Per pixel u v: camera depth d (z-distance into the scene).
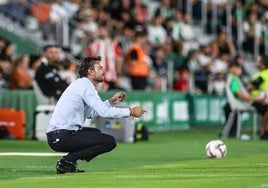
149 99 59.19
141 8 72.56
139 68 60.41
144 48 65.19
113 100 28.27
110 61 59.00
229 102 51.78
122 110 27.42
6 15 64.69
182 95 64.31
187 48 74.06
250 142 48.19
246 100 51.00
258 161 33.47
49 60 47.12
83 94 27.89
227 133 52.59
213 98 67.31
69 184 24.38
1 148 40.81
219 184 24.11
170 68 67.88
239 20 81.44
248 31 81.25
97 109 27.58
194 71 69.62
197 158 35.69
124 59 64.50
